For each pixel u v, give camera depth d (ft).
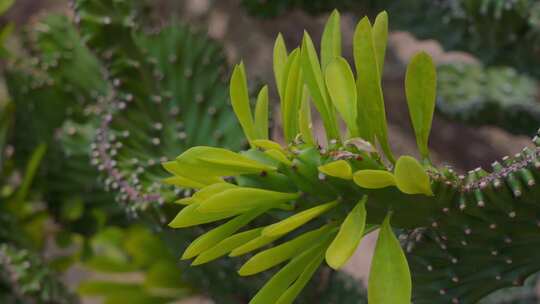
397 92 6.00
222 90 3.24
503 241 2.43
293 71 2.37
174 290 4.44
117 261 4.48
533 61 3.51
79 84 3.79
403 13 3.73
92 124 3.65
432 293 2.59
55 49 3.82
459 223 2.40
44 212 4.13
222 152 2.26
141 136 3.13
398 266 2.27
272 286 2.33
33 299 3.48
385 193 2.32
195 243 2.31
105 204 3.74
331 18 2.43
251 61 6.31
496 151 5.90
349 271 5.20
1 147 3.92
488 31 3.47
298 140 2.37
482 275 2.53
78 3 3.15
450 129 5.97
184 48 3.28
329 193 2.31
